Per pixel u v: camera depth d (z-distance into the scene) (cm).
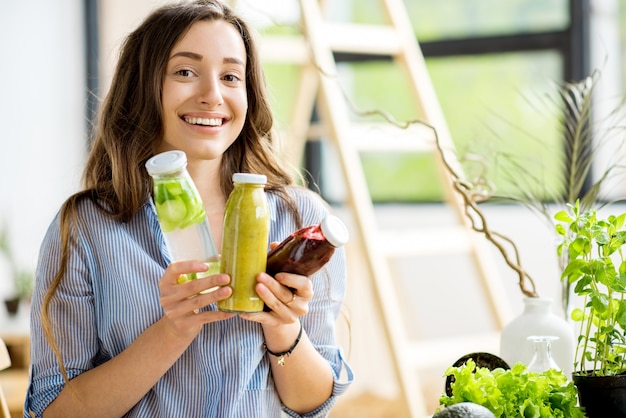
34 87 496
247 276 149
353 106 252
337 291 200
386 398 477
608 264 166
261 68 197
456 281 473
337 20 477
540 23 433
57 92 502
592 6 421
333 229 149
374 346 489
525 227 445
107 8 498
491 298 380
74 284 179
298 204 199
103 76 497
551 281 441
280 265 152
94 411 173
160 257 183
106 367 173
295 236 152
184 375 178
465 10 449
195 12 179
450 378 175
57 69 502
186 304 152
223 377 179
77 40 505
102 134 190
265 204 150
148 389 172
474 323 470
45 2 496
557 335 188
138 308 178
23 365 389
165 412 178
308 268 151
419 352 353
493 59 444
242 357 179
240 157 198
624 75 412
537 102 427
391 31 390
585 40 421
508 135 435
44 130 499
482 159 252
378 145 371
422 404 347
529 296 210
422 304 482
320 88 363
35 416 182
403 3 461
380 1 400
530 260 446
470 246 380
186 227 152
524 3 437
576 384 166
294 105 437
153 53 180
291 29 434
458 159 251
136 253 180
